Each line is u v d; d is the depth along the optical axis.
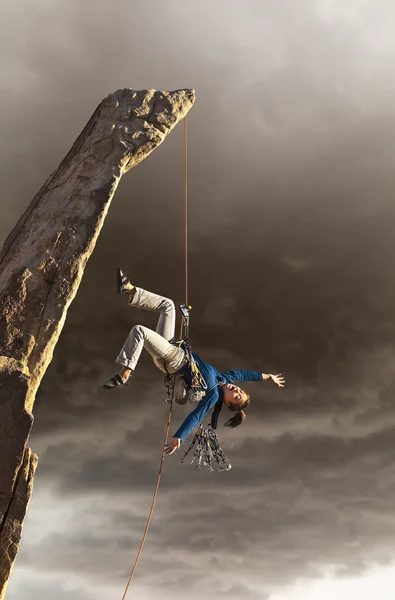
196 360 6.52
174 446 6.16
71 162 7.59
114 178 7.09
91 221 6.91
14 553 5.61
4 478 5.73
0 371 6.12
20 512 5.70
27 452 5.96
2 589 5.52
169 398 6.44
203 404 6.35
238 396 6.49
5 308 6.52
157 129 7.47
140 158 7.44
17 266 6.84
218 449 6.48
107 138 7.37
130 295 6.47
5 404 5.96
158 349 6.25
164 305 6.58
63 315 6.58
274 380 6.94
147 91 7.69
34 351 6.43
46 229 7.04
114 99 7.68
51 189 7.54
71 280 6.68
